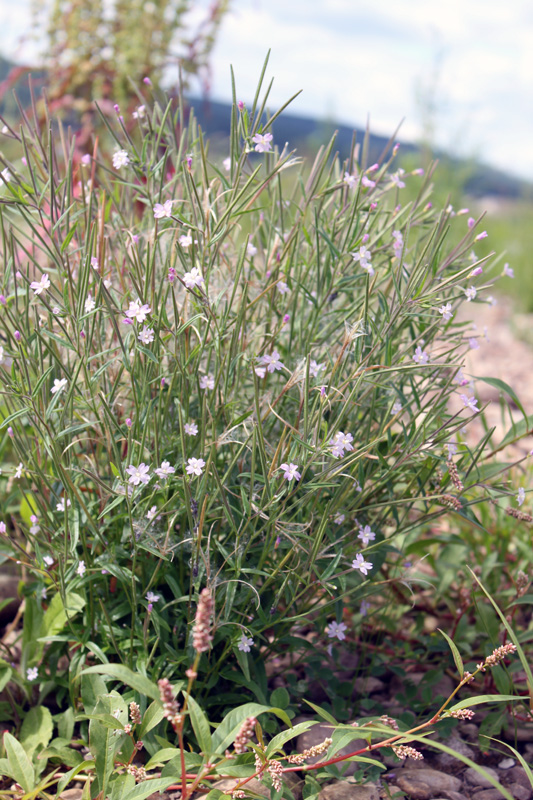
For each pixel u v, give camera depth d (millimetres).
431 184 623
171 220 521
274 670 604
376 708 581
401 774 528
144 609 537
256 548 522
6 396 542
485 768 543
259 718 523
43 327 540
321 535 498
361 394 551
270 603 539
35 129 555
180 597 509
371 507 533
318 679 592
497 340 1496
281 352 580
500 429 929
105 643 541
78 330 507
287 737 460
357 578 582
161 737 498
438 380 594
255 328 575
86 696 519
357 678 616
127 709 492
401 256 515
